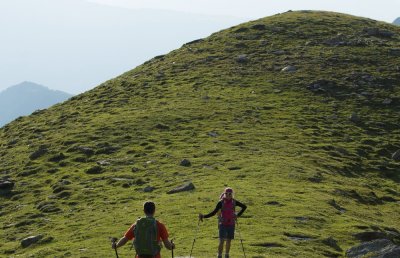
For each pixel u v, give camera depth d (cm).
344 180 5181
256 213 3544
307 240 3034
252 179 4603
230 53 10038
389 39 10706
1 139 7769
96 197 4553
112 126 6806
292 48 10019
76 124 7356
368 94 8100
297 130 6638
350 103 7800
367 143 6562
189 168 5050
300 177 4772
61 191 4866
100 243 3175
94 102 8500
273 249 2759
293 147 5962
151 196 4319
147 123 6775
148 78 9344
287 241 2958
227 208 2248
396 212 4541
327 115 7338
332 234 3266
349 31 10994
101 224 3688
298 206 3753
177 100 7825
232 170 4938
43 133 7306
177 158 5419
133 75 9875
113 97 8581
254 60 9550
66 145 6362
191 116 7006
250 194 4019
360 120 7262
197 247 2767
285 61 9375
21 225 4219
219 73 9031
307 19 11731
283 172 4869
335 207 4016
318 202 3950
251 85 8394
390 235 3494
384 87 8356
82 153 5966
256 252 2692
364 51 9806
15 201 4928
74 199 4597
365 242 2928
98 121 7206
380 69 9019
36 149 6500
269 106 7494
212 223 3328
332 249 2942
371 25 11606
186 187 4322
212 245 2803
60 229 3819
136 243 1580
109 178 5025
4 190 5238
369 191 4912
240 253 2633
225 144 5884
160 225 1606
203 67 9456
